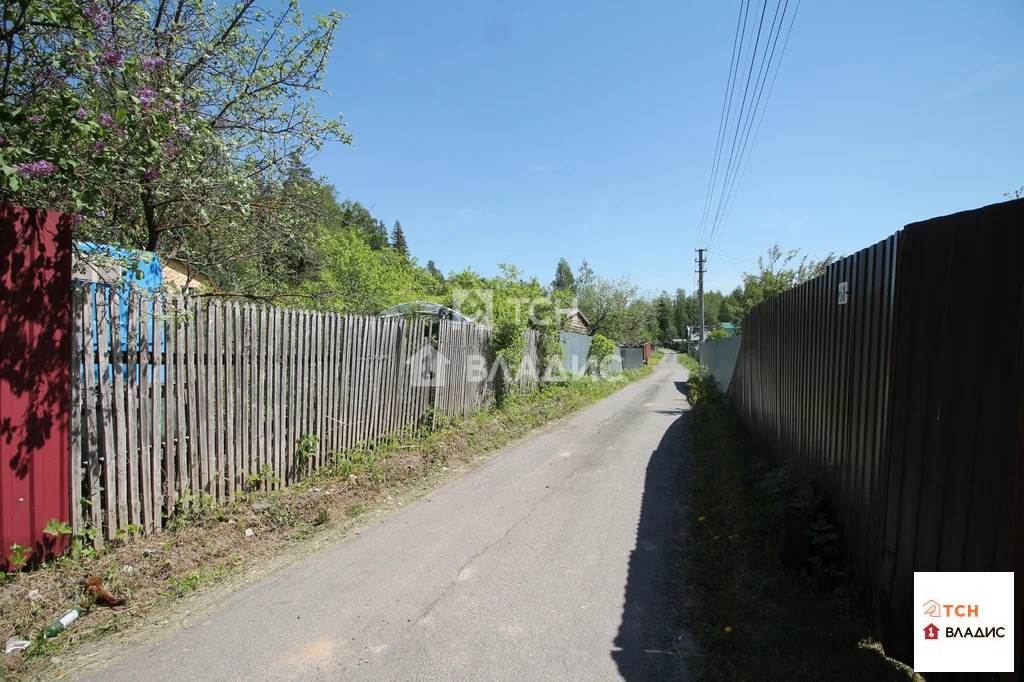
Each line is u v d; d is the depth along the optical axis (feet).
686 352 210.18
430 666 9.24
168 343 14.02
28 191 12.62
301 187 20.83
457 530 15.70
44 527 11.47
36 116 11.93
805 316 15.93
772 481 14.21
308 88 19.16
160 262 18.60
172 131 13.99
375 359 22.61
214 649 9.74
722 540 14.46
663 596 11.75
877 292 9.92
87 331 12.23
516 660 9.41
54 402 11.64
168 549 13.04
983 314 7.37
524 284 48.03
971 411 7.47
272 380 17.37
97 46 13.71
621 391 61.00
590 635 10.21
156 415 13.67
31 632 9.93
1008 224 7.16
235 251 22.48
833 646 9.25
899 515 8.50
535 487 20.27
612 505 18.10
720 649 9.59
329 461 19.89
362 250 46.78
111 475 12.62
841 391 12.01
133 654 9.58
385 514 17.13
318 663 9.33
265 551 14.08
